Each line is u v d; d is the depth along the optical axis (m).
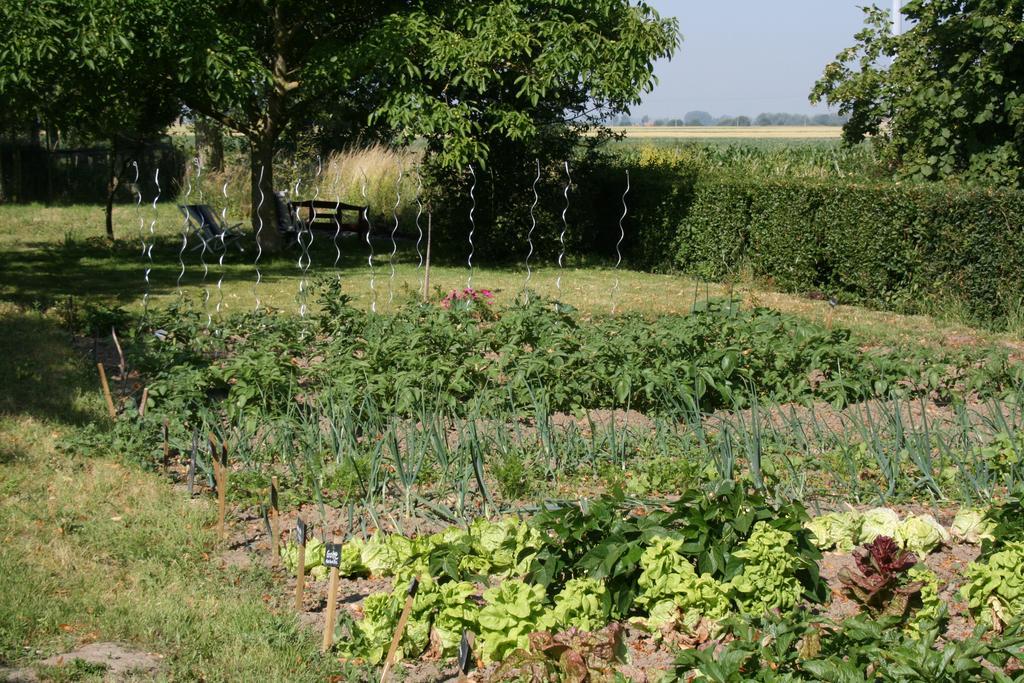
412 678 4.29
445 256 19.55
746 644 3.91
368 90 18.95
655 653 4.48
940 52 15.77
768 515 4.75
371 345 8.49
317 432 7.05
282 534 5.77
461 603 4.44
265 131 19.09
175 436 7.22
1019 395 8.10
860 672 3.63
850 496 6.36
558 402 7.96
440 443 6.39
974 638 3.91
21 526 5.69
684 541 4.73
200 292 14.19
